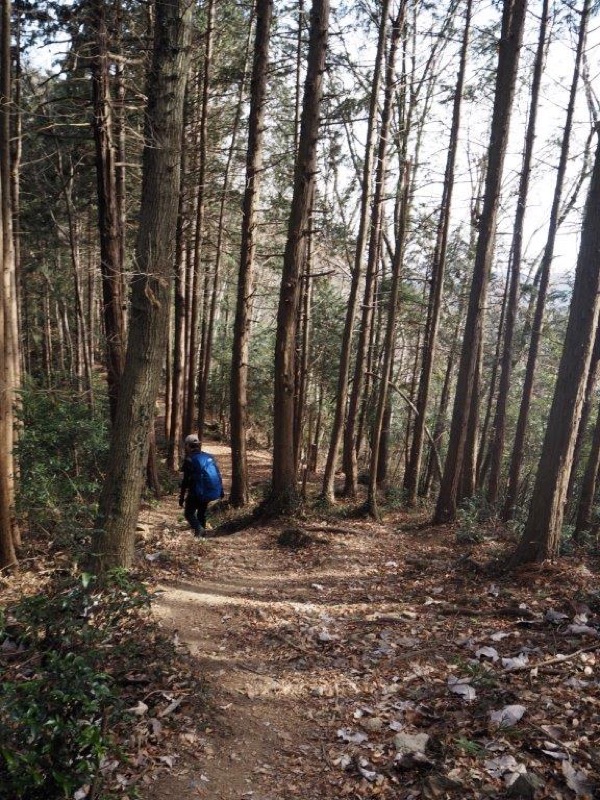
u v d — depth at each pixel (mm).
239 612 6426
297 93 15914
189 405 18781
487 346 22281
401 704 4383
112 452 6094
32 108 11164
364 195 12688
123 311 12523
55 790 2855
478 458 19828
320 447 28453
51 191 16984
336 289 22469
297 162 11289
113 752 3387
